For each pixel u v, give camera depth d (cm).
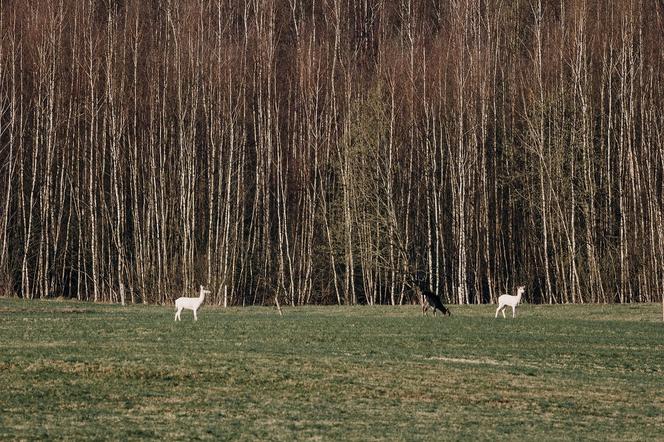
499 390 8475
